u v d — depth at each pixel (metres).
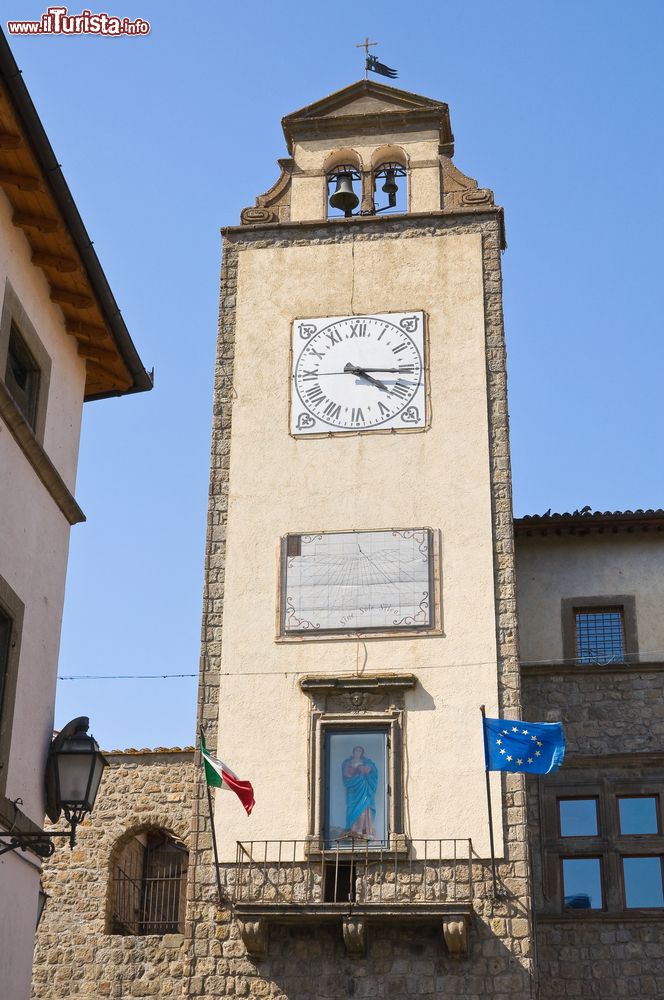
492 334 32.25
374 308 32.81
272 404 32.16
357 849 27.91
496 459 30.97
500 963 26.73
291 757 28.84
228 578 30.56
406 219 33.66
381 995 26.75
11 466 19.61
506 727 27.16
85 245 20.66
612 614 31.94
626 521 31.94
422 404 31.69
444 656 29.23
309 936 27.41
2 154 19.03
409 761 28.45
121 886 33.56
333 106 35.53
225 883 27.97
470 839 27.70
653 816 29.89
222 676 29.72
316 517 30.86
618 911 28.94
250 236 34.06
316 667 29.52
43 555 20.69
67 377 22.42
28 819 19.08
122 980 31.80
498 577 29.83
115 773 33.84
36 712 19.95
